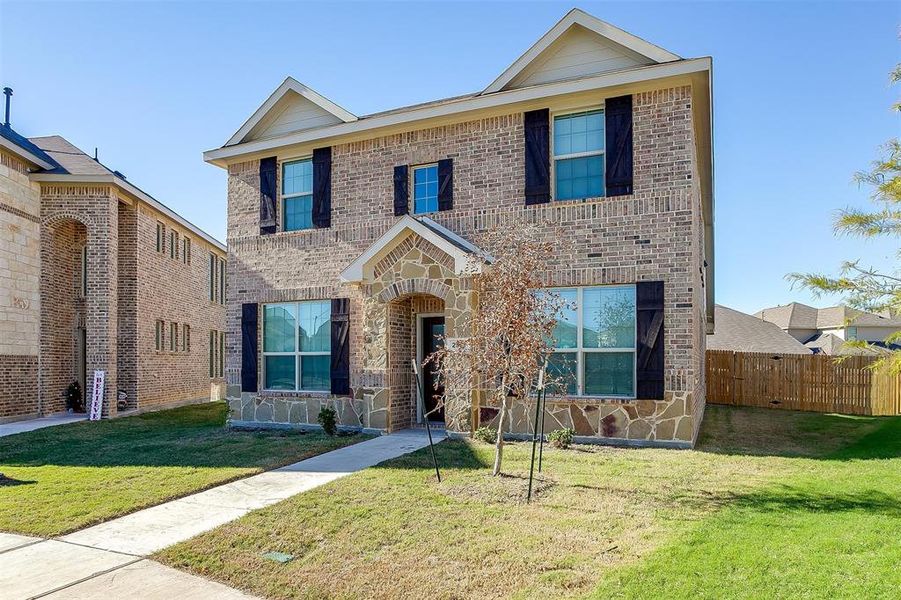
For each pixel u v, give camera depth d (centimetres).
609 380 1138
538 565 539
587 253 1150
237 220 1521
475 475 861
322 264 1408
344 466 955
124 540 639
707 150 1396
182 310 2328
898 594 451
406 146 1344
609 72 1119
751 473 866
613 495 749
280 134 1488
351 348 1350
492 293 841
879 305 835
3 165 1639
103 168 1886
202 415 1850
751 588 468
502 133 1251
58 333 1884
